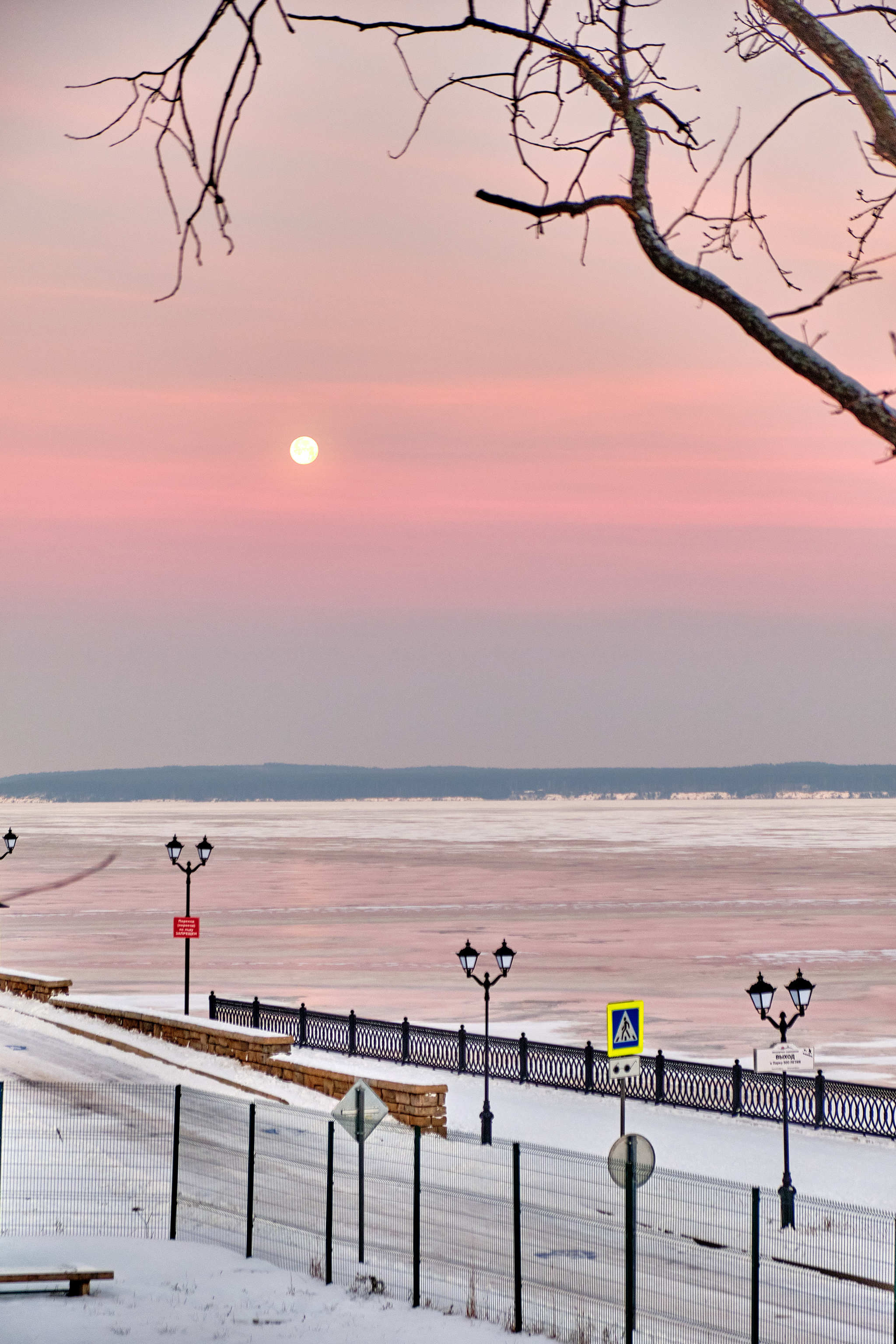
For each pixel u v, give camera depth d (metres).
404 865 161.00
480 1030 51.53
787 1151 25.55
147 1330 17.75
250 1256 22.00
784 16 5.43
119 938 84.94
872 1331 18.36
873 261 5.41
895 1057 46.66
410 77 5.93
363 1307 19.34
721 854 184.38
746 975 68.50
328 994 61.62
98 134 5.83
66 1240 22.47
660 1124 34.72
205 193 5.83
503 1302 19.67
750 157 5.94
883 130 5.35
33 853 186.50
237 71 5.77
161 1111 33.06
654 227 5.62
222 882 134.62
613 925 93.31
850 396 5.18
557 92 6.05
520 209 5.79
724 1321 18.83
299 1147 29.80
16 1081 36.62
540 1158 29.45
